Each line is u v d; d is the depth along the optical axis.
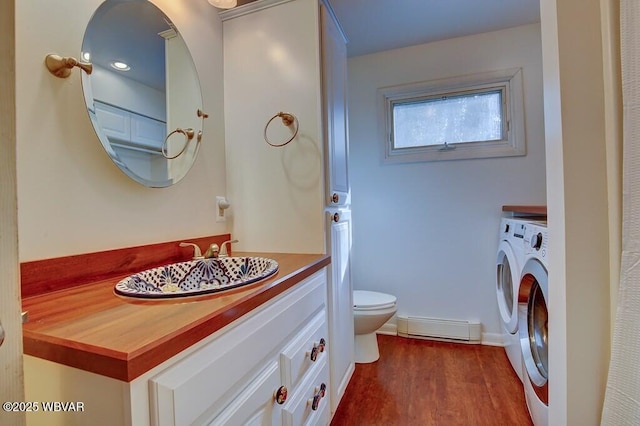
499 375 1.83
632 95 0.68
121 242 1.01
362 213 2.58
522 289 1.44
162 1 1.21
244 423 0.68
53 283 0.80
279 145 1.44
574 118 0.80
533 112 2.18
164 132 1.19
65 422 0.50
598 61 0.78
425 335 2.37
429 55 2.39
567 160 0.80
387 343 2.32
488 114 2.32
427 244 2.43
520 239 1.58
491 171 2.28
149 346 0.47
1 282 0.35
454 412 1.51
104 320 0.58
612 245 0.76
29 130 0.78
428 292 2.42
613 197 0.75
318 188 1.40
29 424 0.53
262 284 0.81
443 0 1.87
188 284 1.08
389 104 2.51
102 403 0.47
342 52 1.82
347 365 1.76
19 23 0.76
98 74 0.95
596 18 0.79
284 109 1.46
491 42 2.26
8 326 0.35
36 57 0.79
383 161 2.52
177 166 1.25
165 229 1.18
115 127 0.99
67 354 0.49
